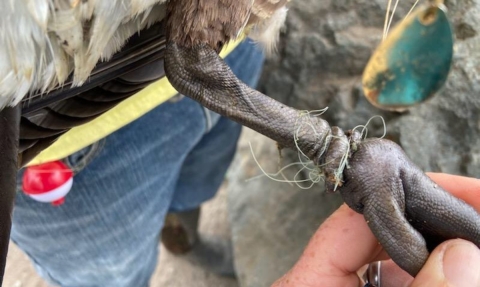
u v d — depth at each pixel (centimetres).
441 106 39
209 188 47
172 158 35
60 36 17
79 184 30
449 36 24
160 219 38
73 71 19
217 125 39
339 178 19
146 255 39
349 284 27
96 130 23
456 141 38
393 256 19
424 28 23
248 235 50
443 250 20
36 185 25
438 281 19
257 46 26
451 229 20
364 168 19
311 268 27
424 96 25
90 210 31
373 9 44
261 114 19
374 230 19
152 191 35
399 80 25
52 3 16
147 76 21
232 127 42
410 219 20
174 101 31
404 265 19
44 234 32
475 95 37
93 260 35
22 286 57
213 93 19
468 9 38
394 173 19
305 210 47
